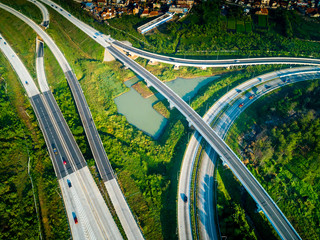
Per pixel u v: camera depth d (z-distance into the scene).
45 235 106.75
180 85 195.50
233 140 151.88
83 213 114.81
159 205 122.81
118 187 125.50
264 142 145.88
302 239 111.94
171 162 143.50
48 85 177.50
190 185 128.00
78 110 162.88
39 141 142.25
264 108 164.50
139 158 144.25
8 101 154.88
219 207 118.75
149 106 179.38
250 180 125.31
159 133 163.12
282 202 124.06
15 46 199.62
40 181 123.94
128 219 114.44
